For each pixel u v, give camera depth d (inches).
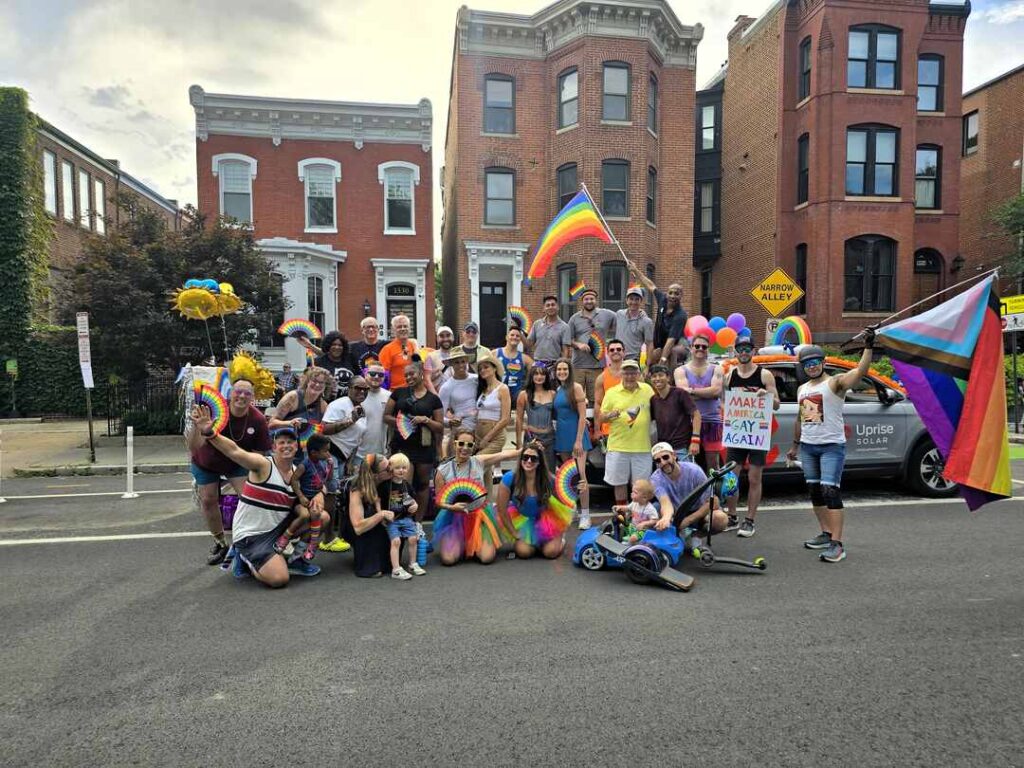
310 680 138.4
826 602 182.1
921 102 864.9
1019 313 543.2
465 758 110.3
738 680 137.1
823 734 117.3
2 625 169.3
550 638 159.3
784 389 307.3
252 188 778.8
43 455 470.6
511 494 229.9
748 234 934.4
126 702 130.0
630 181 765.9
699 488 207.0
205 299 316.2
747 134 934.4
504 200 791.1
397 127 804.0
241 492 210.5
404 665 145.2
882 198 811.4
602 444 284.4
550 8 762.8
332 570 217.0
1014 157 956.0
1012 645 153.9
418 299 815.7
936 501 305.7
